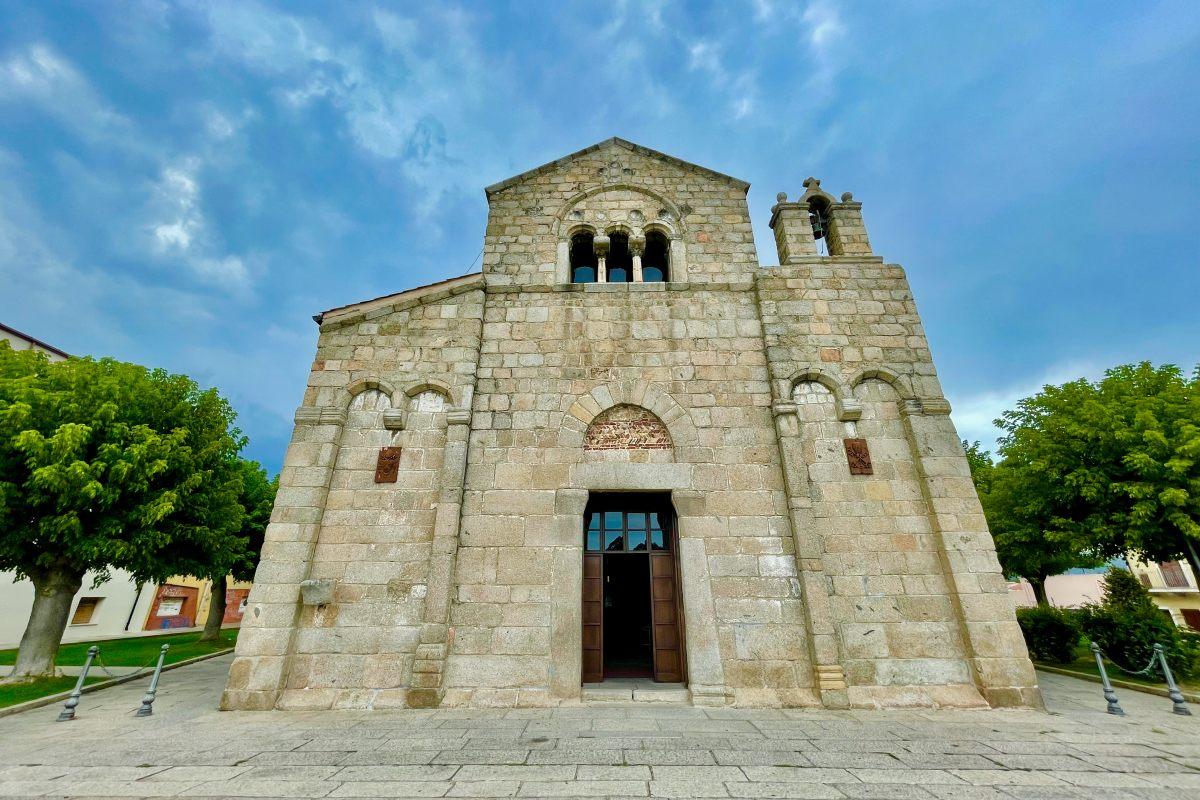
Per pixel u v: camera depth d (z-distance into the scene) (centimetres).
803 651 887
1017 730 710
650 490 1002
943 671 874
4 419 1088
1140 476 1285
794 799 464
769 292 1170
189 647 1945
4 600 2167
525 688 858
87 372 1248
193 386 1477
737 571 936
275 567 917
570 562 941
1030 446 1508
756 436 1040
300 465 989
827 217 1345
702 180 1344
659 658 950
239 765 559
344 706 835
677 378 1097
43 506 1149
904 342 1122
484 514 970
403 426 1045
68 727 753
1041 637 1485
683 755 588
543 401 1070
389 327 1130
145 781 511
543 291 1191
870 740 654
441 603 894
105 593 2672
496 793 477
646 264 1331
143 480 1192
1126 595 1541
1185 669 1101
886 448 1030
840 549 952
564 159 1355
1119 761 577
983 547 934
